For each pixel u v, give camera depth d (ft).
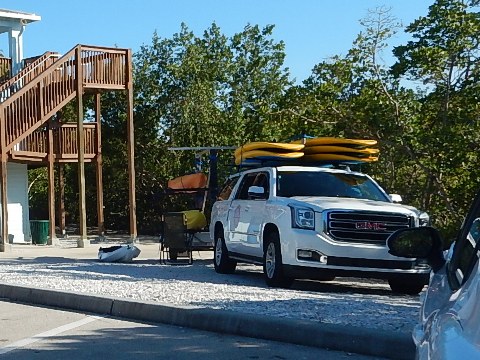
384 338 23.09
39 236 81.00
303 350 24.22
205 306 29.58
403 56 54.08
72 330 28.48
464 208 51.85
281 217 36.76
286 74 113.29
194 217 52.31
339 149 43.50
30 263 53.88
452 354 7.80
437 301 11.94
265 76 111.86
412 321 25.85
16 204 86.38
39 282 38.86
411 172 58.13
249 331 26.53
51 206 79.82
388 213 35.78
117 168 109.19
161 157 108.99
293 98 58.59
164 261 54.13
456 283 11.18
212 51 112.16
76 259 58.80
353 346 23.72
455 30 52.42
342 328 24.31
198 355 23.80
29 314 32.55
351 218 35.47
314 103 57.47
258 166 45.50
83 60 76.69
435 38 53.52
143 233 108.68
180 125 107.45
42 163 84.89
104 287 36.29
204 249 52.39
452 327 8.75
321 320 26.11
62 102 74.79
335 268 35.01
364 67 56.49
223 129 103.96
